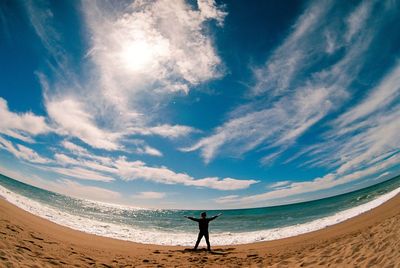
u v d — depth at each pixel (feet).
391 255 14.93
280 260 22.72
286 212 154.30
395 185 131.23
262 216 135.44
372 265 14.87
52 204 96.32
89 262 20.40
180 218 135.95
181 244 47.39
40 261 16.30
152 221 108.27
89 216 89.45
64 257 19.71
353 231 34.91
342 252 18.97
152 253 31.65
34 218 38.37
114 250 30.76
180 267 22.88
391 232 18.70
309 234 47.37
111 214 136.56
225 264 24.17
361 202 101.96
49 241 24.58
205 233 35.78
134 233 57.47
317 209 138.72
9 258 14.47
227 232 68.74
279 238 49.90
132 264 23.11
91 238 37.17
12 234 21.18
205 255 30.63
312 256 20.52
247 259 26.55
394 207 45.88
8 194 63.62
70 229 41.42
